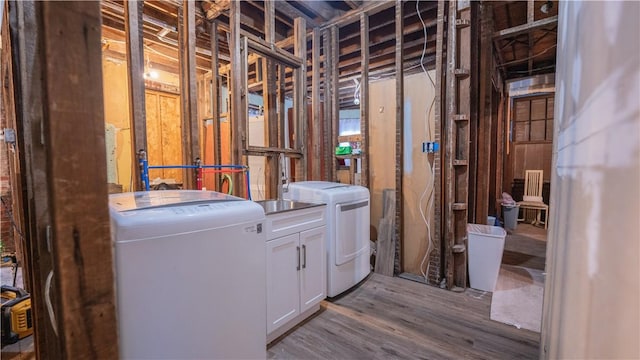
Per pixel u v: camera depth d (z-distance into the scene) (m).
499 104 4.70
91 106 0.66
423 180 2.92
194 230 1.17
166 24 3.16
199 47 3.75
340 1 3.26
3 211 3.27
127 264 1.02
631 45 0.60
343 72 5.00
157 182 3.76
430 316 2.16
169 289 1.11
